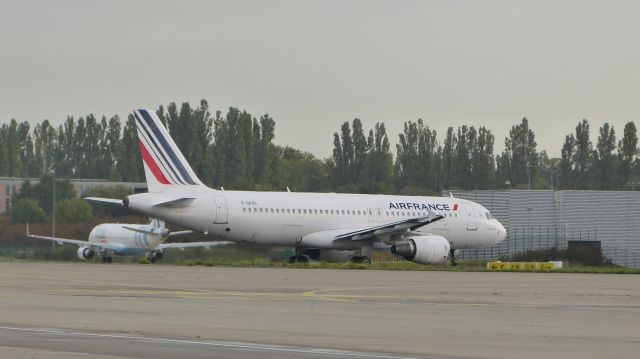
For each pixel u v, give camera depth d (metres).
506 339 50.09
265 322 56.53
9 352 42.28
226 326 54.06
